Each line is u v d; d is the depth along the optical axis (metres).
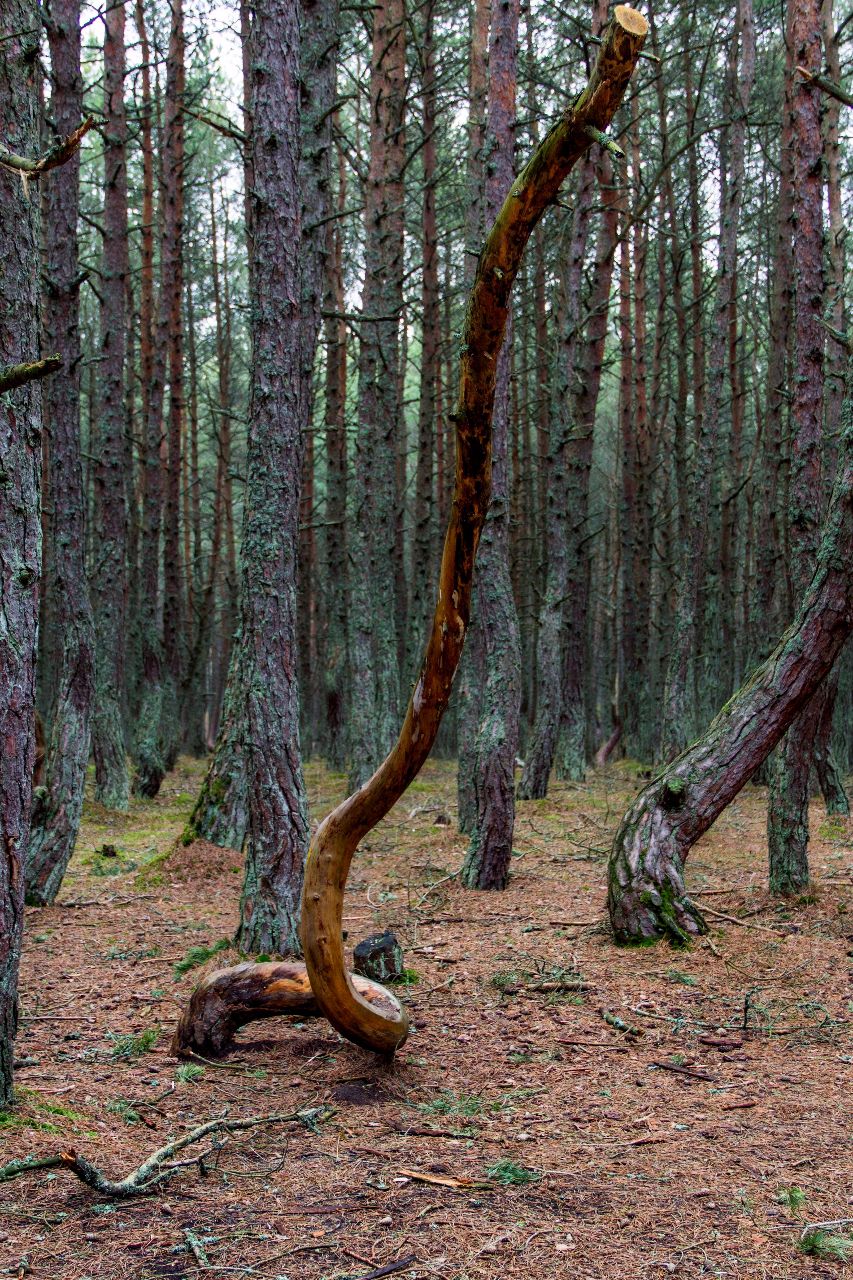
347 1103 4.17
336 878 4.23
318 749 25.36
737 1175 3.46
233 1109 4.11
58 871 8.47
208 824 9.91
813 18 8.96
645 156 21.05
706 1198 3.27
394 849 11.52
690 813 6.98
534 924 7.61
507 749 9.09
